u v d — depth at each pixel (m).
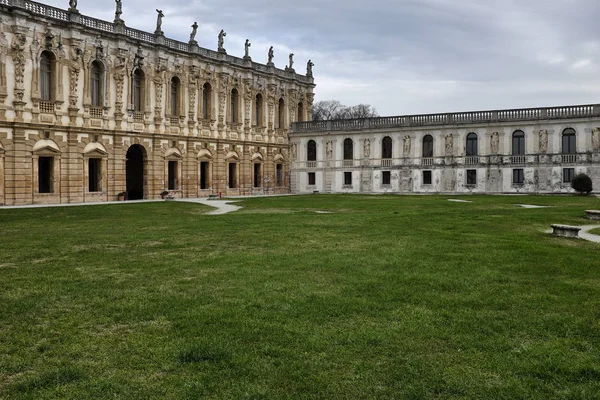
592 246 20.05
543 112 69.62
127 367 8.41
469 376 8.00
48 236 23.23
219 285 13.49
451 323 10.37
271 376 8.02
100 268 15.80
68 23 52.31
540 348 9.05
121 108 58.09
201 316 10.84
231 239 21.86
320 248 19.22
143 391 7.59
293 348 9.09
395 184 78.94
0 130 47.59
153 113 62.28
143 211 38.84
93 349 9.14
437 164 75.94
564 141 68.94
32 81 49.84
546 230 25.45
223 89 71.81
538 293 12.58
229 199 58.97
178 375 8.09
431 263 16.12
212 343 9.27
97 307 11.62
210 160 70.50
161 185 63.53
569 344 9.27
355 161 82.06
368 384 7.76
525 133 70.75
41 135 50.75
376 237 22.14
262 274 14.71
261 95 80.00
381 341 9.38
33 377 8.03
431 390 7.61
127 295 12.56
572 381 7.87
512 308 11.40
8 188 48.34
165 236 23.03
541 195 64.31
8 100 48.12
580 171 67.62
